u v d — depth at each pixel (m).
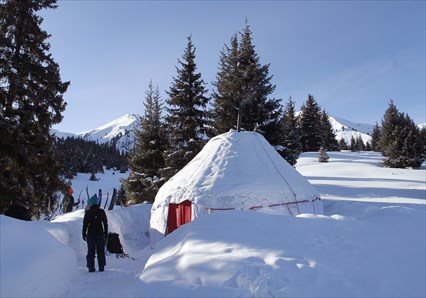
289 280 4.71
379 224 7.65
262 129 26.19
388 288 4.88
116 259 10.41
